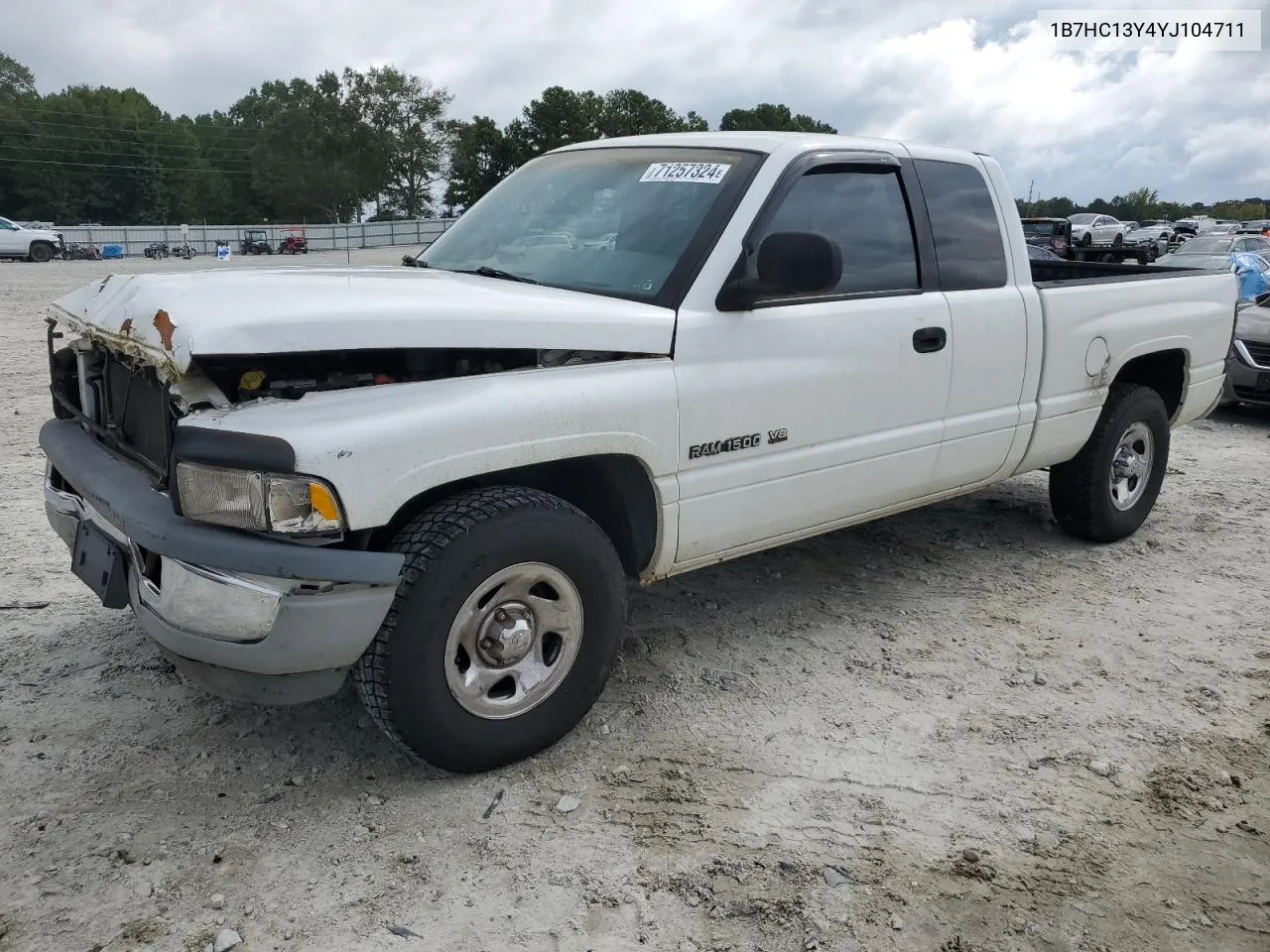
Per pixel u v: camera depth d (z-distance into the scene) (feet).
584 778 10.27
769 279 10.69
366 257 116.16
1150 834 9.68
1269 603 15.47
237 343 8.27
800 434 12.10
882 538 17.94
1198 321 18.16
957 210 14.26
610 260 11.82
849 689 12.33
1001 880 8.95
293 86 343.05
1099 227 146.51
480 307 9.62
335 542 8.75
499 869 8.89
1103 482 17.15
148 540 8.79
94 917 8.17
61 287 77.41
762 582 15.70
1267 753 11.17
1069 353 15.62
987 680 12.68
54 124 300.61
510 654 9.92
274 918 8.23
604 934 8.16
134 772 10.16
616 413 10.27
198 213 331.57
